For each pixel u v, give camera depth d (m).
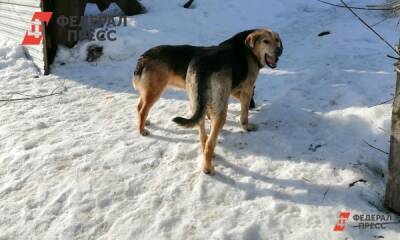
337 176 4.06
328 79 5.30
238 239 3.65
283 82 5.41
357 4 7.94
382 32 6.38
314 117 4.73
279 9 8.06
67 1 6.10
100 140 4.58
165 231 3.74
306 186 4.00
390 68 5.30
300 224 3.73
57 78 5.82
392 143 3.70
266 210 3.83
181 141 4.55
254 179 4.09
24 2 6.11
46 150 4.45
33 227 3.81
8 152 4.46
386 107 4.58
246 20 7.47
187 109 5.05
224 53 4.31
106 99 5.33
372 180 4.03
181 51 4.56
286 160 4.26
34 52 6.10
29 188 4.10
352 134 4.46
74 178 4.16
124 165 4.28
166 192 4.02
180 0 7.87
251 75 4.51
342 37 6.37
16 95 5.43
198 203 3.92
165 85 4.60
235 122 4.78
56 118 4.97
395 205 3.74
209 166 4.14
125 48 6.23
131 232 3.75
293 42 6.57
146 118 4.76
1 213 3.91
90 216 3.87
